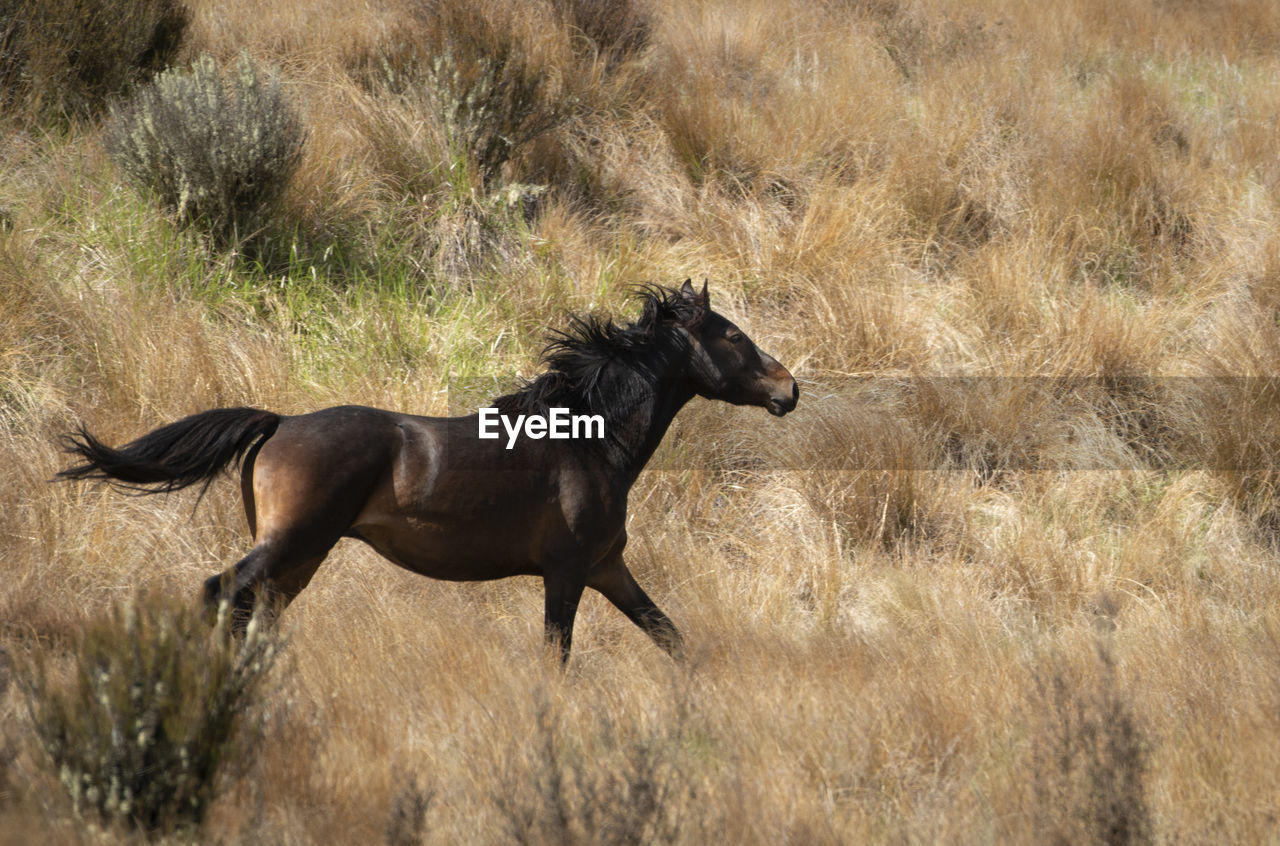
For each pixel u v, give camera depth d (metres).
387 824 3.33
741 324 8.77
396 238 9.14
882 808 3.92
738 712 4.52
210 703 3.49
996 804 3.86
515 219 9.36
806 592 6.88
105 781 3.32
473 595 6.43
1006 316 8.91
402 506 4.95
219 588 4.61
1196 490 7.76
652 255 9.22
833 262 9.18
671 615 6.24
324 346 8.09
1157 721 4.55
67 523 6.19
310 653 5.04
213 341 7.66
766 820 3.62
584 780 3.61
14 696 4.14
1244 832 3.71
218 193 8.23
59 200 8.49
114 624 3.57
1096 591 6.78
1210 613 6.51
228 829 3.39
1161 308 9.24
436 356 8.19
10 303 7.34
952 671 5.16
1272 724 4.49
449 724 4.44
